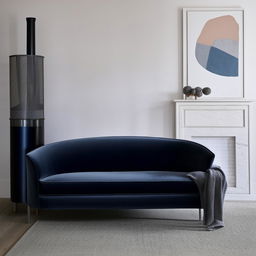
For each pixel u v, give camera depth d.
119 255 3.61
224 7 5.88
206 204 4.46
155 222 4.71
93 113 6.02
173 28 5.94
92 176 4.64
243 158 5.78
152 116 5.98
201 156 4.98
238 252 3.67
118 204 4.53
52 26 6.00
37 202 4.54
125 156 5.25
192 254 3.62
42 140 5.36
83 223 4.67
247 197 5.81
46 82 6.04
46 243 3.94
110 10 5.96
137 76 5.98
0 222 4.71
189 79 5.91
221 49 5.89
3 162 6.05
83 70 6.00
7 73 6.04
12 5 6.00
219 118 5.78
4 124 6.05
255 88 5.90
